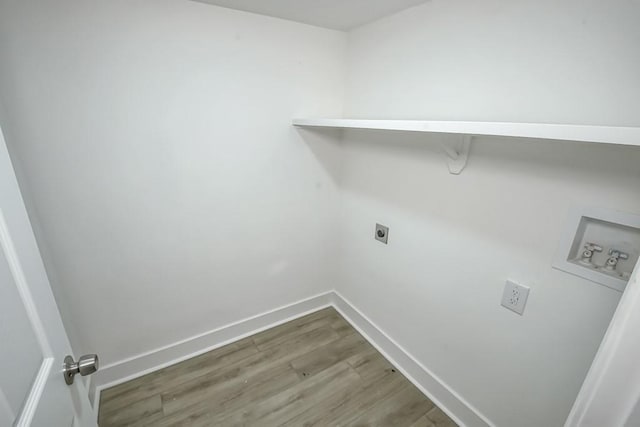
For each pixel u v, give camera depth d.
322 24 1.54
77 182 1.20
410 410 1.43
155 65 1.24
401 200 1.51
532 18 0.91
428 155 1.32
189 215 1.50
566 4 0.83
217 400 1.45
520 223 1.03
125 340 1.50
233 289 1.77
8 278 0.50
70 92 1.11
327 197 1.94
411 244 1.50
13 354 0.48
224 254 1.67
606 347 0.53
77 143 1.16
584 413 0.57
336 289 2.20
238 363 1.68
